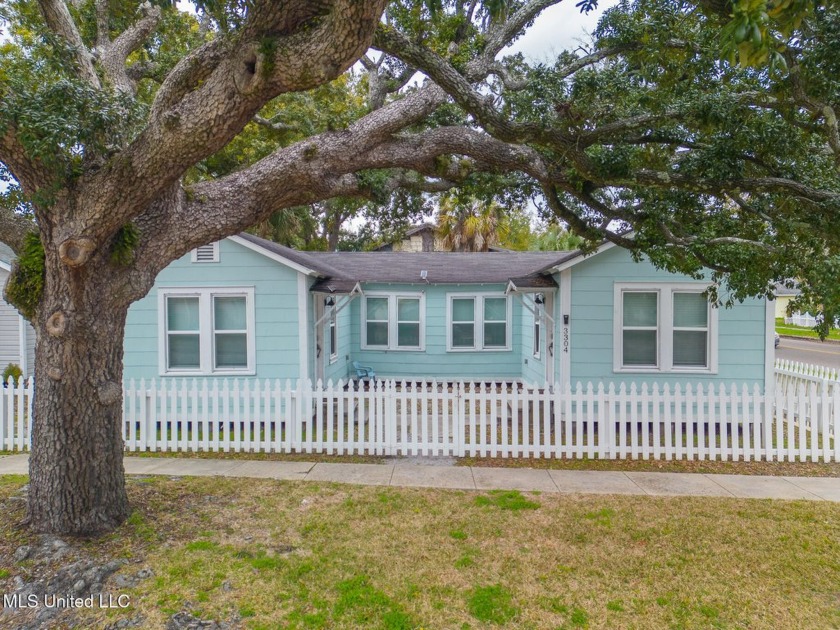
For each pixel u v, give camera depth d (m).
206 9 4.14
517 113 5.95
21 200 5.09
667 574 4.17
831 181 5.68
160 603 3.67
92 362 4.61
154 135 3.93
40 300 4.62
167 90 4.20
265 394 7.93
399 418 10.39
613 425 7.67
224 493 5.92
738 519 5.29
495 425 7.73
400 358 14.43
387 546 4.61
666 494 6.07
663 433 9.72
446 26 5.93
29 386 7.94
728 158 5.33
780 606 3.73
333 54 3.35
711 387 7.52
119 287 4.60
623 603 3.75
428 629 3.43
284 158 5.08
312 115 10.27
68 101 3.98
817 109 4.18
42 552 4.24
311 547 4.57
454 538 4.79
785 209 5.43
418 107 5.61
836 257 5.02
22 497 5.43
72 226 4.20
